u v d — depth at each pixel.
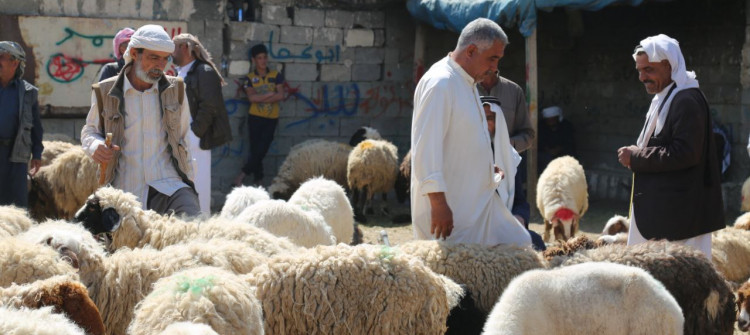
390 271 3.64
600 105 14.73
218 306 3.10
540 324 3.33
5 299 3.18
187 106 5.66
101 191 4.85
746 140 11.43
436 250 4.30
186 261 3.97
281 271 3.64
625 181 13.12
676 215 5.00
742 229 7.18
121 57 7.53
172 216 4.91
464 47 4.46
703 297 4.23
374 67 13.43
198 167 7.26
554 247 5.30
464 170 4.53
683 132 4.90
